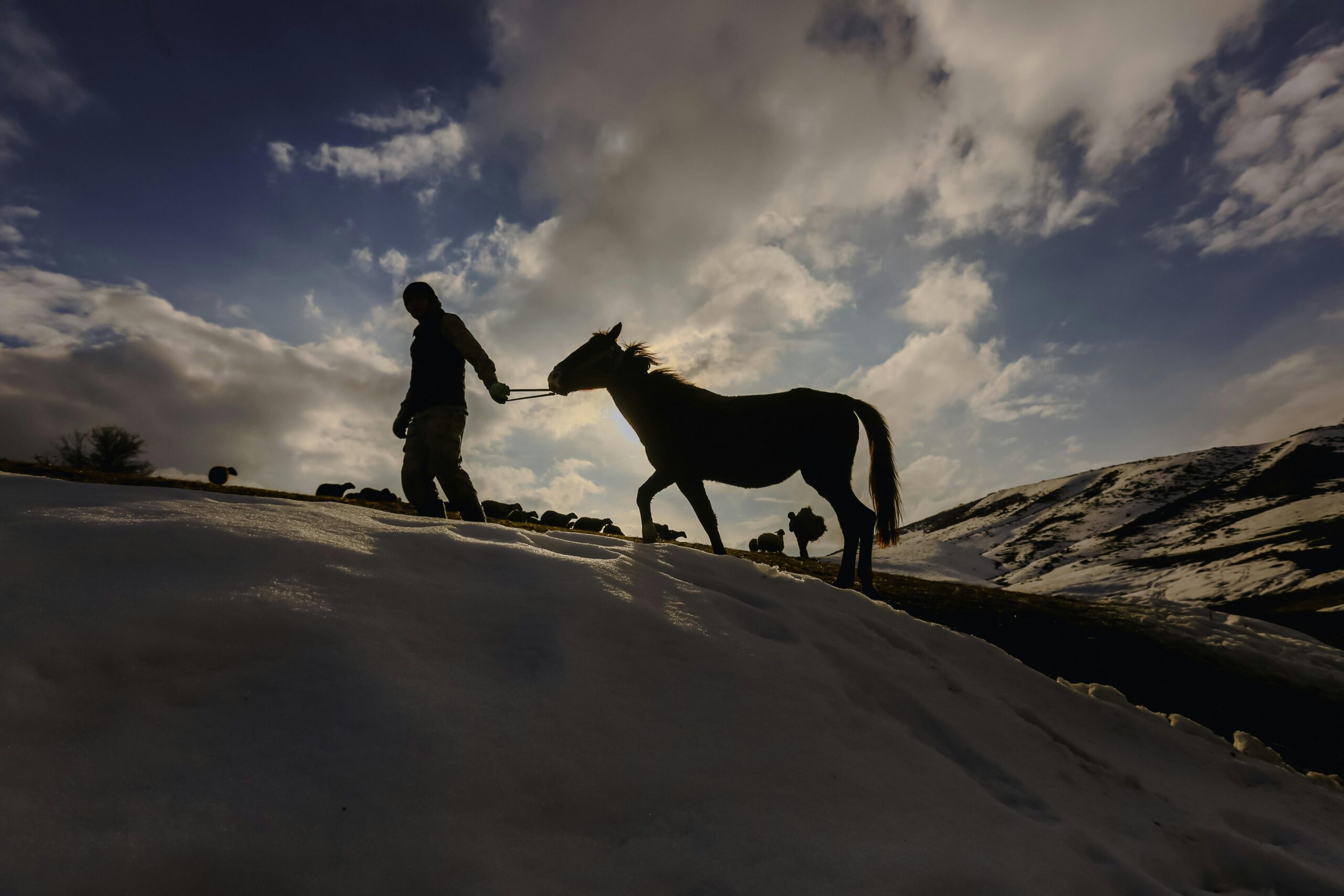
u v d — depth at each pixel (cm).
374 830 128
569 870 136
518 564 257
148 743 133
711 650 238
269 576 193
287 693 155
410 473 443
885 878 152
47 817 112
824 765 195
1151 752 357
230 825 121
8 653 137
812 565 1051
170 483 963
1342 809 356
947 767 221
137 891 106
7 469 869
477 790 145
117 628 153
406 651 181
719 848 152
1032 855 182
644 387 508
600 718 182
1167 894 186
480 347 450
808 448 516
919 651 351
